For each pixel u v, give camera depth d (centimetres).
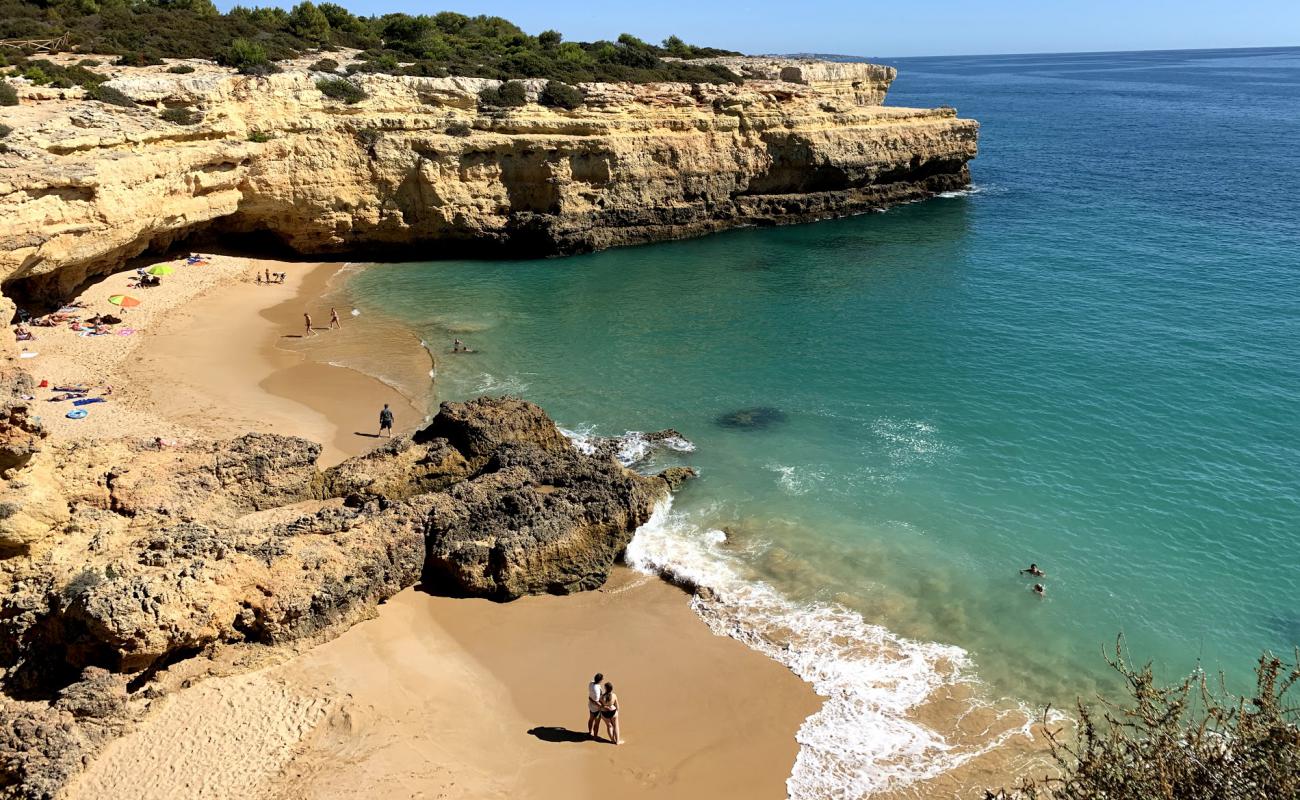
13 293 4188
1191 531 2684
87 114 4469
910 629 2269
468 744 1839
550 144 6172
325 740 1814
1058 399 3653
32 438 1972
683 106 6875
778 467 3161
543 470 2727
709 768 1808
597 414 3631
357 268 5906
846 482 3042
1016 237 6581
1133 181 8731
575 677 2077
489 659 2125
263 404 3566
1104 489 2939
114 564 1939
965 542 2666
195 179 4978
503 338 4556
